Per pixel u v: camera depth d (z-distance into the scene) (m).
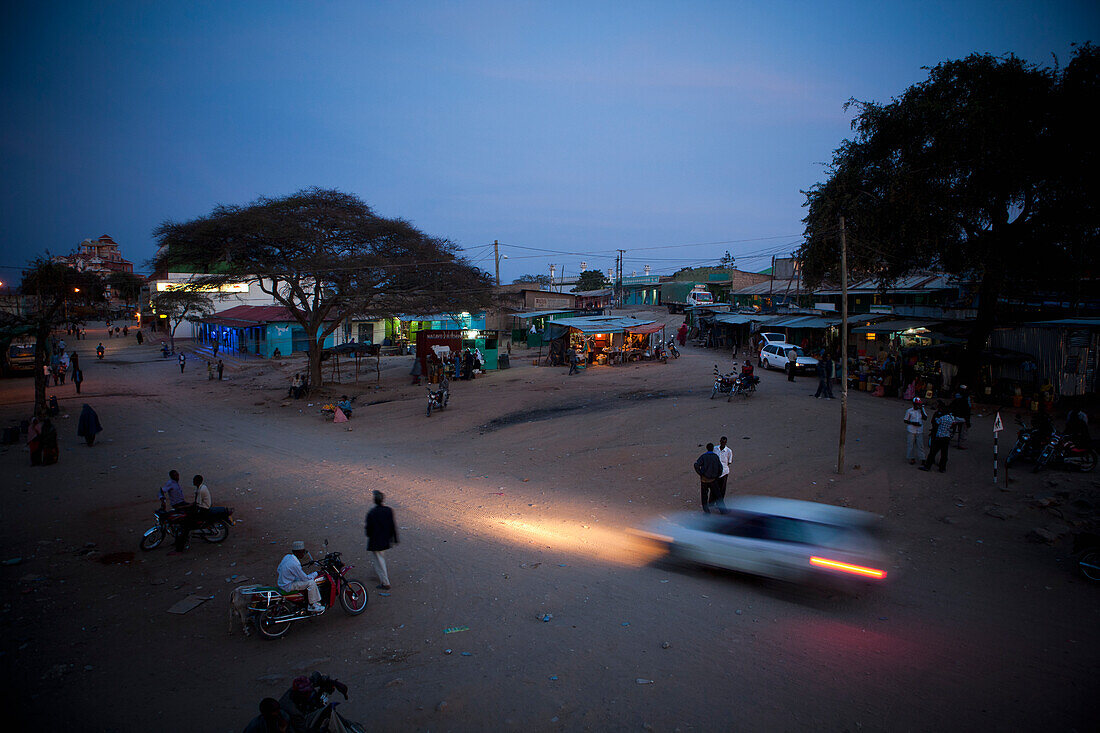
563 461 17.81
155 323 77.88
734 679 6.77
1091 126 18.56
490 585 9.52
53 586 9.62
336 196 31.80
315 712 5.20
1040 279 22.28
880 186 22.89
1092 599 8.68
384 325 54.41
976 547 10.67
